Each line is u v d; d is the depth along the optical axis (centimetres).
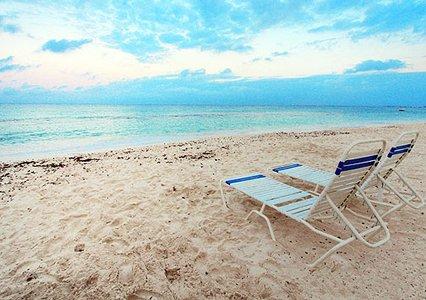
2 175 632
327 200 289
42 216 410
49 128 1645
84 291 254
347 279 270
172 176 591
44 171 661
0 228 376
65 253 314
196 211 418
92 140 1257
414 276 274
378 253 312
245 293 252
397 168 642
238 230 361
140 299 246
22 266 293
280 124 2177
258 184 429
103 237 346
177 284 263
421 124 2150
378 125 2094
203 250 315
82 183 556
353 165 281
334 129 1731
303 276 274
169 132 1573
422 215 402
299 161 738
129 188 517
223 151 884
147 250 316
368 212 415
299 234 352
